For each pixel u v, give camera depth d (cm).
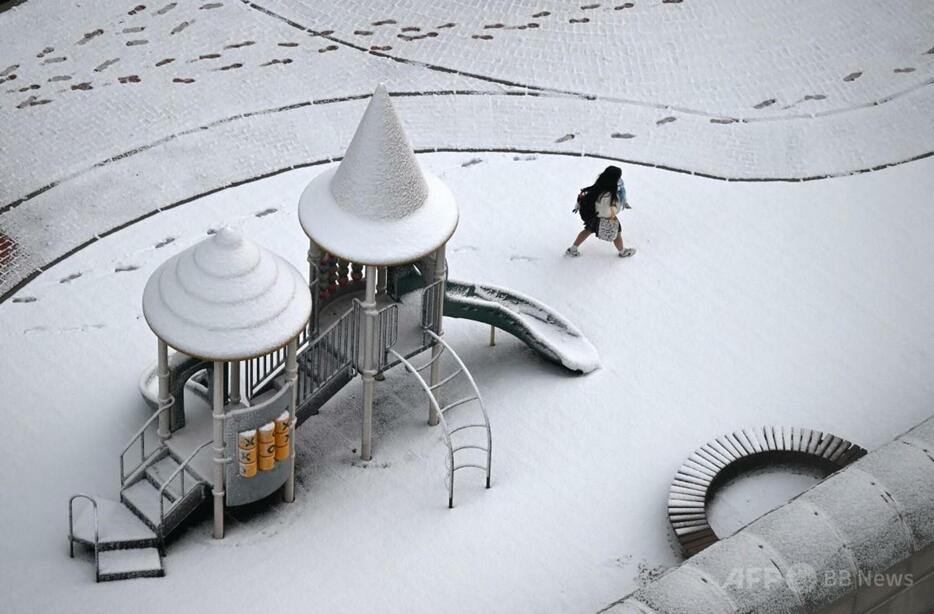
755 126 2728
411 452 2142
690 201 2566
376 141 1952
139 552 1973
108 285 2361
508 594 1958
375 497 2077
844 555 1834
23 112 2675
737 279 2427
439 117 2706
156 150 2614
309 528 2030
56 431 2128
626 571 1994
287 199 2527
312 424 2178
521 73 2812
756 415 2216
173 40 2844
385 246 1973
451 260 2427
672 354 2300
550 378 2259
